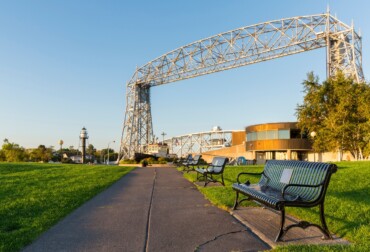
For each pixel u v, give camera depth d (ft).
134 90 244.01
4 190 35.32
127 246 16.65
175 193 34.76
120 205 27.71
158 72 235.81
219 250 15.81
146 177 56.44
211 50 216.54
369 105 120.16
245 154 200.64
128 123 242.99
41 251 15.99
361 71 174.09
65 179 48.14
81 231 19.51
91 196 32.65
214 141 295.69
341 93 131.13
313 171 19.20
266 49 196.44
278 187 22.94
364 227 18.07
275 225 19.90
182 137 317.22
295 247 15.24
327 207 23.38
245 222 20.68
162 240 17.54
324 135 132.57
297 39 187.11
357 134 128.57
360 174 45.78
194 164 60.59
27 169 66.33
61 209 25.35
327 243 16.24
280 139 168.14
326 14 177.58
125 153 237.66
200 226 20.27
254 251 15.61
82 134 294.46
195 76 223.71
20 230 19.08
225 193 31.91
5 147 305.94
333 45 177.99
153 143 248.32
